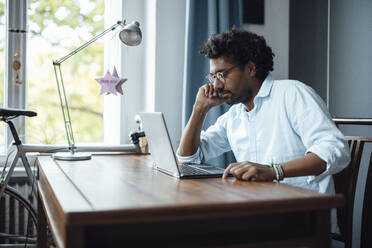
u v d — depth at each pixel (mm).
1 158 2393
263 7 2504
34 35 2494
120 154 1949
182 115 2363
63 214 806
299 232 953
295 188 1058
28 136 2482
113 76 2148
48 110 2535
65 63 2572
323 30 2715
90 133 2635
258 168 1208
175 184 1126
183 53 2451
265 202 893
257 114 1581
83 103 2619
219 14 2320
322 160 1263
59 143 2543
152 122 1335
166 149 1281
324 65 2715
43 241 1699
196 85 2273
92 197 933
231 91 1512
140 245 856
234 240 897
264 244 909
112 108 2594
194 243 876
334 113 2631
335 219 1790
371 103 2350
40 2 2506
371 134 2352
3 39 2434
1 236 2223
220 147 1776
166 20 2408
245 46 1473
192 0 2264
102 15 2645
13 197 2096
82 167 1484
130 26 1871
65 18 2566
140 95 2600
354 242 2408
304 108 1444
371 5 2355
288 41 2561
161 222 873
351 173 1721
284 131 1516
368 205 1713
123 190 1029
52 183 1133
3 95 2441
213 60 1506
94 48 2631
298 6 2639
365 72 2393
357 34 2453
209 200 895
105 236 840
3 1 2436
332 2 2652
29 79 2492
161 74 2408
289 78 2607
